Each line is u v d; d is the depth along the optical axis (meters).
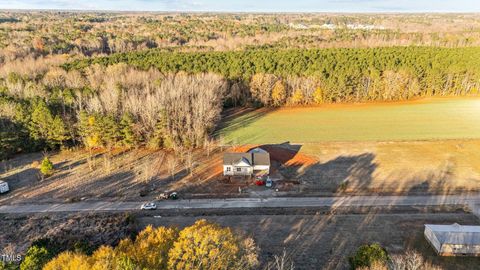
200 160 59.75
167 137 63.53
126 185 51.12
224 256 27.62
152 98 66.06
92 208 45.19
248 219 43.03
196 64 95.56
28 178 52.78
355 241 38.97
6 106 61.38
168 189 50.22
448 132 74.12
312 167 57.59
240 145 66.50
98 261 25.56
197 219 43.03
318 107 92.56
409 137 71.25
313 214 44.16
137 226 41.44
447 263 35.62
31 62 97.25
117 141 63.78
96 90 73.38
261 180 51.81
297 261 35.75
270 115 85.69
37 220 42.16
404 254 36.62
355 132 74.00
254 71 95.25
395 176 54.69
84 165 57.34
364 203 46.88
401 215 44.12
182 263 26.34
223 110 88.88
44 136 61.75
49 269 25.91
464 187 51.50
